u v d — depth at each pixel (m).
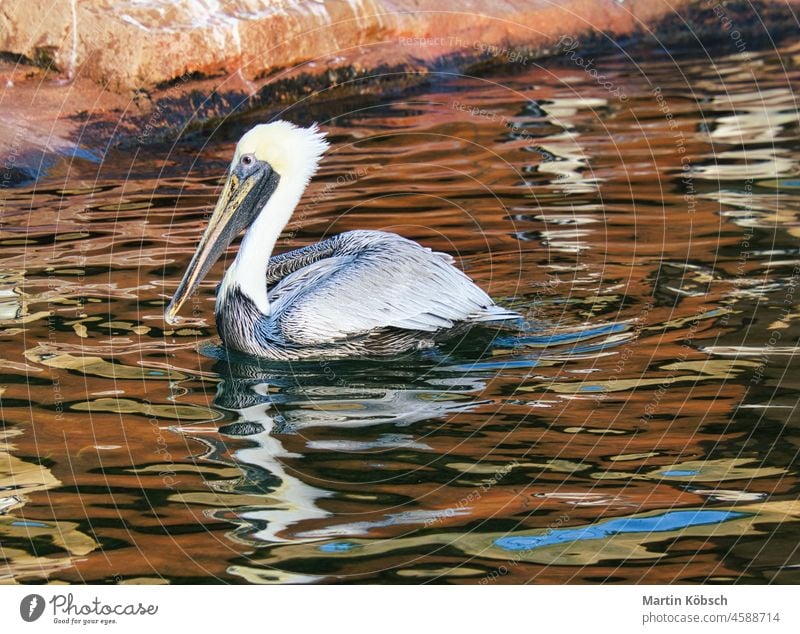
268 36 14.58
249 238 8.06
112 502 5.74
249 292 7.91
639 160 11.98
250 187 8.36
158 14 13.95
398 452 6.24
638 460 6.11
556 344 7.69
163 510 5.67
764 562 5.22
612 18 17.77
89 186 11.77
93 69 13.62
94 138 12.95
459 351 7.69
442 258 8.34
